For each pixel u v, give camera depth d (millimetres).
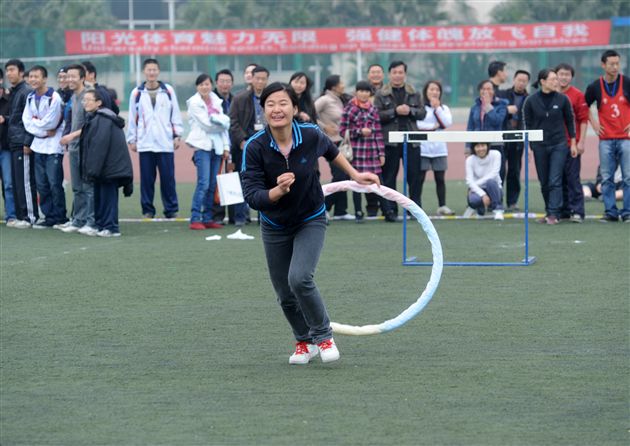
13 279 10758
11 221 15648
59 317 8867
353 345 7793
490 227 14828
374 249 12719
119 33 38188
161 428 5773
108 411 6113
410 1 49656
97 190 14273
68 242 13688
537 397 6328
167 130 16234
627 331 8102
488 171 15969
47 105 14852
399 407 6133
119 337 8102
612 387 6539
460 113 40594
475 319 8609
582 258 11703
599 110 15031
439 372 6941
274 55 41688
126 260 11984
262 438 5582
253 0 50719
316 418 5926
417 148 15547
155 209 17656
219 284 10375
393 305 9250
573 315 8703
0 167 15703
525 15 48875
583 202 15234
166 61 41812
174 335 8156
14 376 6953
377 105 15461
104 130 13828
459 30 37562
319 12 50188
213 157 14977
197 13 51812
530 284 10156
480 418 5902
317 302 6973
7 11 48469
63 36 42781
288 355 7496
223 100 15773
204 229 15031
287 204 6891
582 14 47969
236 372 7012
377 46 37688
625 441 5492
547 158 14883
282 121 6715
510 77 39562
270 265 7160
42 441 5586
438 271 7574
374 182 7238
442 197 16500
